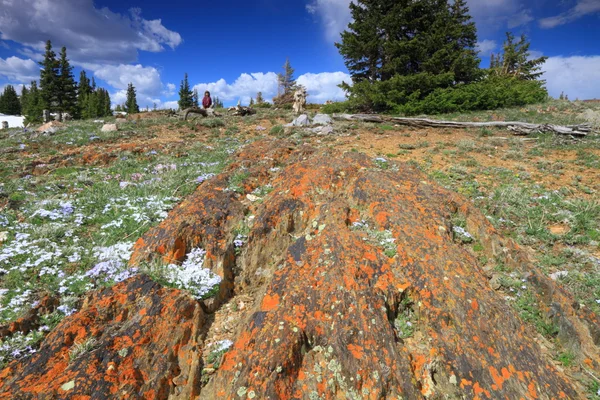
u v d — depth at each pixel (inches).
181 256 184.9
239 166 295.3
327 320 138.5
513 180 308.5
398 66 740.7
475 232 211.8
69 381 115.0
